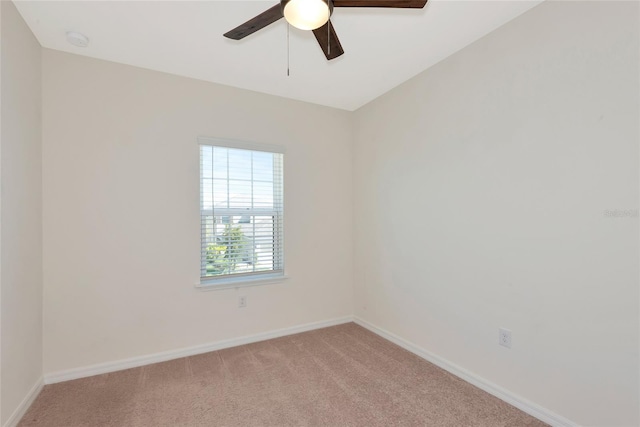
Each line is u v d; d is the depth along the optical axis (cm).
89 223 226
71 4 172
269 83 275
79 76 223
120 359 234
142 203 243
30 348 191
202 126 266
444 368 234
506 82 192
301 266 315
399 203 281
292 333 308
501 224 196
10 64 168
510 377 191
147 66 243
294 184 312
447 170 233
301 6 126
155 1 171
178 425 172
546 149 172
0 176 156
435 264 244
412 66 247
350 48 220
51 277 214
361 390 205
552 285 170
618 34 145
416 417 178
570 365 163
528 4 176
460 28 197
